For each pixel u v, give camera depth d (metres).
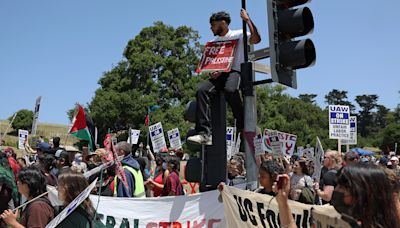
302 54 4.91
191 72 48.16
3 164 7.42
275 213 4.80
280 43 5.07
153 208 5.92
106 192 6.96
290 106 75.00
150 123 42.50
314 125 75.38
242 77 5.55
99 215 5.91
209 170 5.66
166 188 8.34
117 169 6.02
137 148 17.98
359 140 100.12
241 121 6.02
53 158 8.05
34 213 4.20
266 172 4.89
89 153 9.85
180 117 42.88
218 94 5.71
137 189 6.61
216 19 5.93
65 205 4.23
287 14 5.00
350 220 2.39
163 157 11.07
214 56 5.82
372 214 2.45
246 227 4.98
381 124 159.62
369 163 2.60
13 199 5.91
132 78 46.53
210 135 5.77
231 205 5.10
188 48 48.28
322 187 8.00
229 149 13.30
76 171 4.32
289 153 11.21
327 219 2.57
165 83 46.56
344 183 2.54
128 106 43.91
